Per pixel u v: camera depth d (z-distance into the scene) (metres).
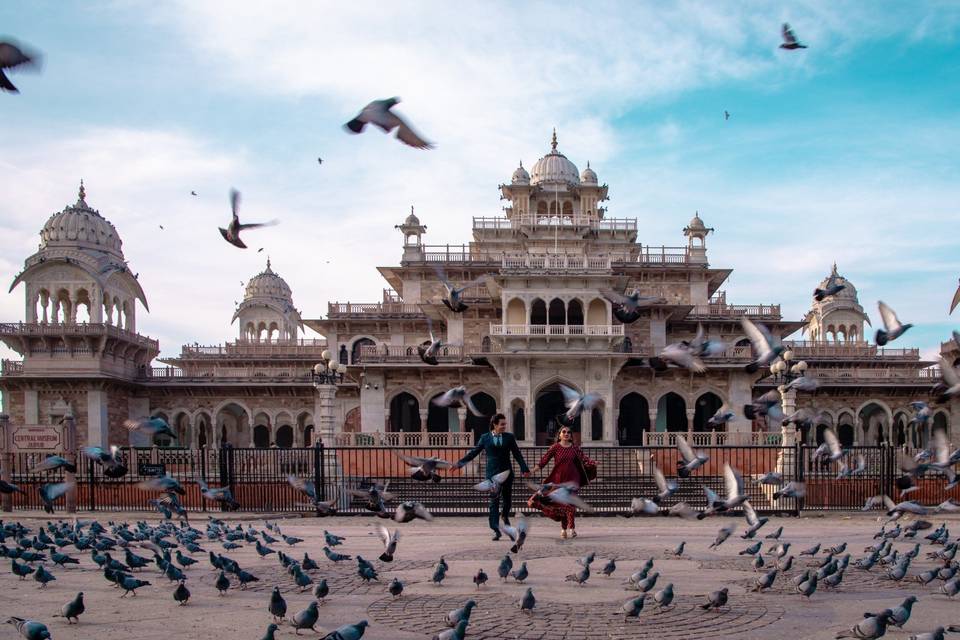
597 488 31.58
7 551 13.51
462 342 59.62
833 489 28.64
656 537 18.88
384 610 10.55
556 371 53.31
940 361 13.99
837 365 68.94
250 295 89.00
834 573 11.41
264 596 11.62
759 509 26.14
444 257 61.19
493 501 17.62
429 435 44.88
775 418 15.68
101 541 14.91
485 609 10.52
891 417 62.25
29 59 6.38
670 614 10.27
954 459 17.02
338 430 64.81
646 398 57.56
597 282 53.94
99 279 59.16
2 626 9.91
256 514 25.81
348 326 62.88
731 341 62.44
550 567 13.97
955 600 11.33
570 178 69.56
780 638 9.21
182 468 32.12
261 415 66.12
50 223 60.50
